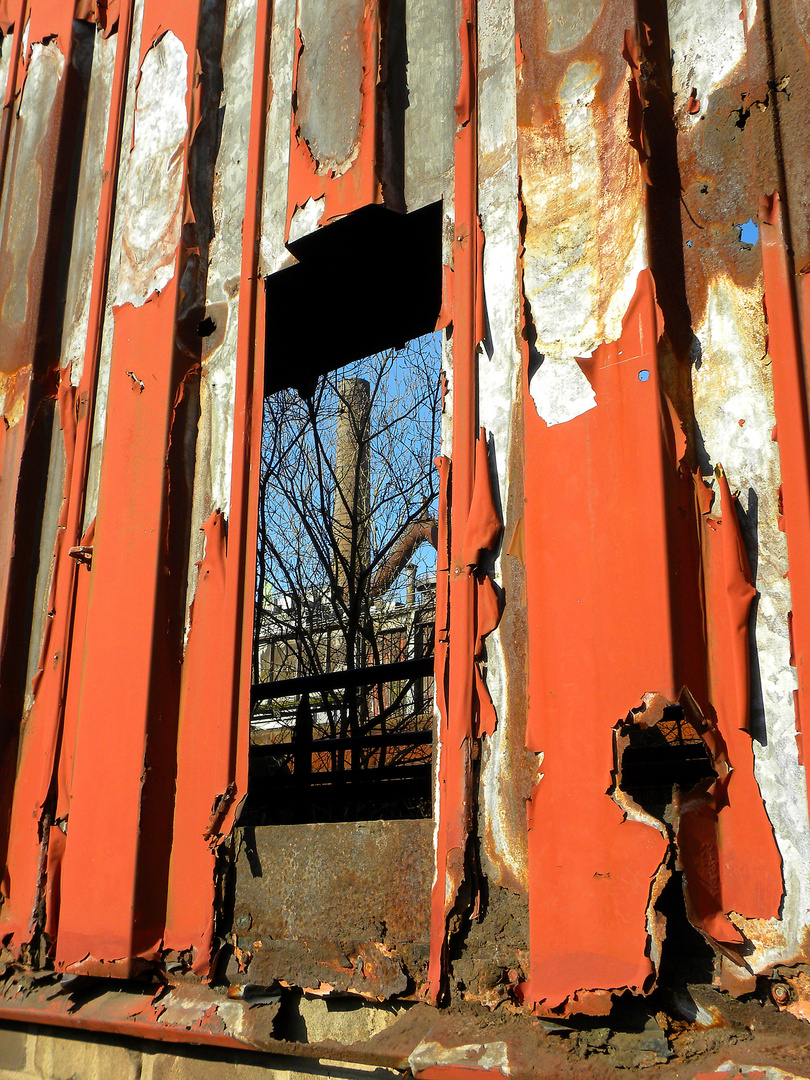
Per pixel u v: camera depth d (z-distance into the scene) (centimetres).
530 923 196
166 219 345
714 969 176
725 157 211
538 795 202
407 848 225
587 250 223
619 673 194
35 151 425
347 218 279
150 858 277
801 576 177
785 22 207
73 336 386
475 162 258
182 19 368
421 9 294
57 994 285
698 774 304
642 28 225
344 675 455
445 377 250
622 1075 170
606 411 209
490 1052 187
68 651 336
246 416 301
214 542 300
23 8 466
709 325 206
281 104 323
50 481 375
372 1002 221
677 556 193
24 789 336
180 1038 242
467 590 227
